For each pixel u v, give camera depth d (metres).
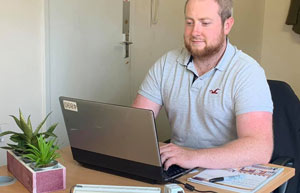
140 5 3.12
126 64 3.08
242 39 4.14
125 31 3.02
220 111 1.60
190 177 1.29
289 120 1.89
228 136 1.62
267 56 4.46
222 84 1.59
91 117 1.31
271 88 1.95
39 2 2.38
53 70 2.53
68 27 2.58
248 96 1.51
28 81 2.40
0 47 2.22
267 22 4.43
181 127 1.72
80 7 2.64
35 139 1.28
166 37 3.43
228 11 1.59
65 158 1.51
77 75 2.70
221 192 1.17
